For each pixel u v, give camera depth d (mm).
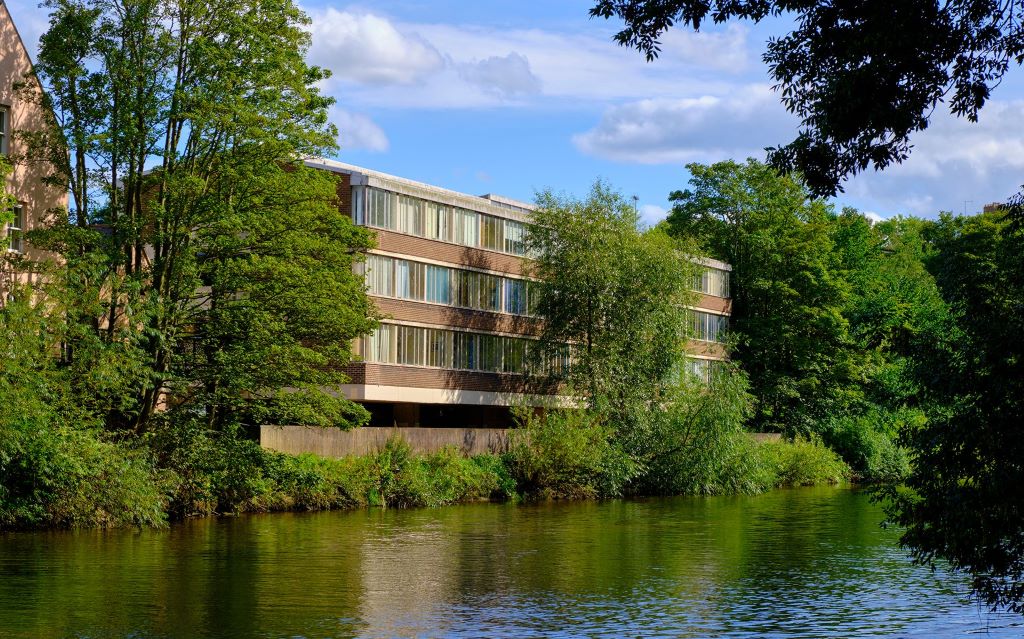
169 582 24953
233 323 41625
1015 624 21047
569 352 66438
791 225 90688
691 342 82688
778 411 86000
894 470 79562
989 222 68938
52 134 42062
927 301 91312
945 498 16062
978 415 15969
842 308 89188
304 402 42781
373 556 30172
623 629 20266
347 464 47938
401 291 62062
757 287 88688
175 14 42531
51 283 36781
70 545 31281
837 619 21469
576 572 27625
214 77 42219
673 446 60719
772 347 87750
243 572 26641
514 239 70562
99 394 38375
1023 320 15930
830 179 17250
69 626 19875
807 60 17062
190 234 42000
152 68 42188
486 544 33594
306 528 37469
